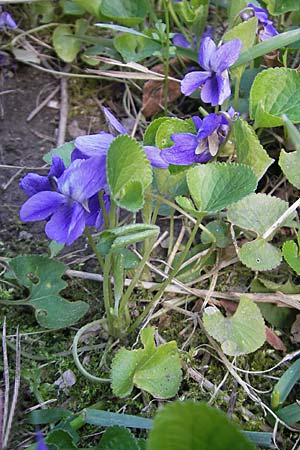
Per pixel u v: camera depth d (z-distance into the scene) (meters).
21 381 0.24
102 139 0.22
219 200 0.23
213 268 0.27
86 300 0.27
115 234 0.21
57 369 0.25
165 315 0.27
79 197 0.22
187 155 0.25
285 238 0.29
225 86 0.26
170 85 0.34
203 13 0.35
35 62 0.37
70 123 0.34
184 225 0.29
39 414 0.23
